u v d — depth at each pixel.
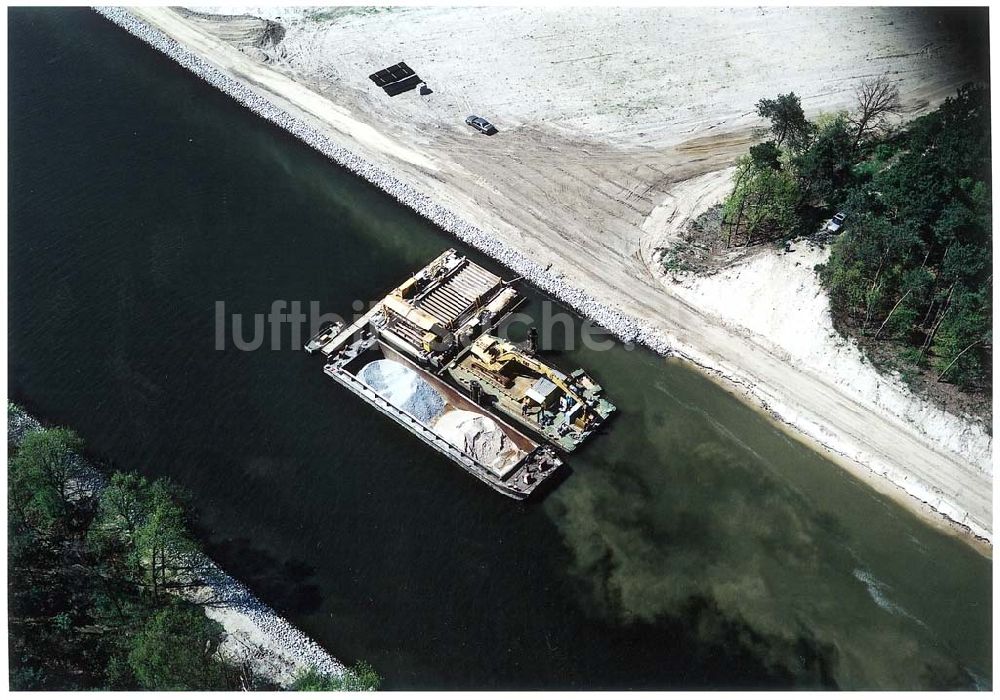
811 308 131.75
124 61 171.88
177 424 122.06
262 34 176.88
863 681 100.06
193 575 107.88
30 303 135.12
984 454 117.69
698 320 133.38
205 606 105.19
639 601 105.62
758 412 123.50
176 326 132.62
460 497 114.44
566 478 116.38
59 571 107.38
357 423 121.94
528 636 103.44
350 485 115.94
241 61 171.75
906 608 105.56
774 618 104.44
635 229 145.12
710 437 120.75
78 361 128.75
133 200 149.12
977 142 140.25
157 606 104.75
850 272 128.12
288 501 114.69
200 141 158.50
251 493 115.44
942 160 137.62
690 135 159.25
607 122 161.62
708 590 106.50
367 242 144.12
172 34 176.50
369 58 172.75
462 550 110.00
